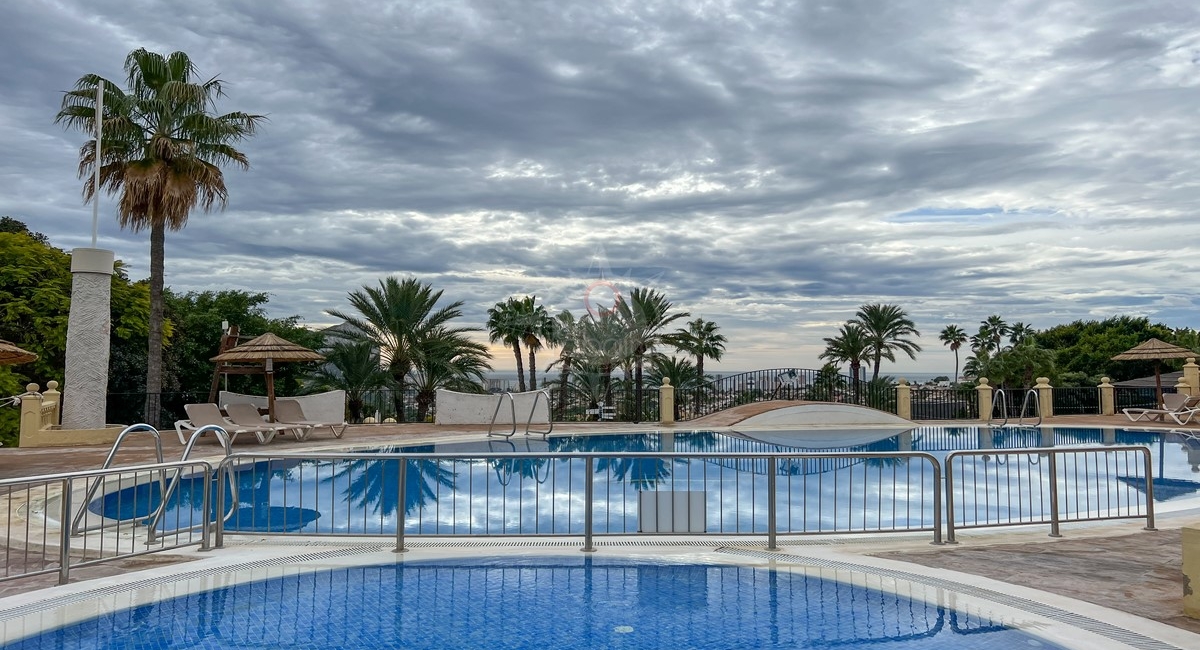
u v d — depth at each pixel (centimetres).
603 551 636
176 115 2138
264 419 1695
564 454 636
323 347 2883
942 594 502
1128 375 4741
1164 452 1587
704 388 2553
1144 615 448
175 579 546
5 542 695
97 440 1628
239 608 478
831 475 1305
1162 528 755
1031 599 484
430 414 2994
